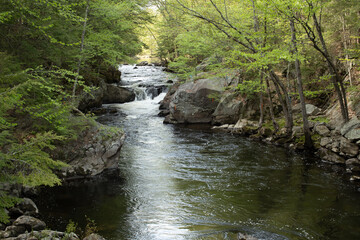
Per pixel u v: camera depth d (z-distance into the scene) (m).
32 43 10.03
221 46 14.14
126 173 10.66
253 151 13.50
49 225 6.79
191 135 16.73
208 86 19.59
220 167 11.37
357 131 11.15
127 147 14.21
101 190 9.10
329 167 11.23
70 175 9.79
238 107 18.48
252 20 14.06
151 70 38.00
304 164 11.62
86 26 12.57
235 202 8.23
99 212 7.60
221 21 13.45
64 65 15.56
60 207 7.86
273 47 13.55
